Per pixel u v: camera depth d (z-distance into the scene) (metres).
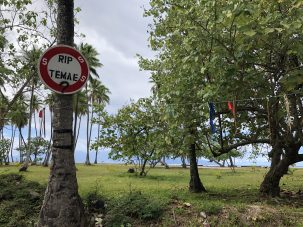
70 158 6.76
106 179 20.97
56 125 6.77
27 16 13.77
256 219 8.66
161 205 9.27
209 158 16.78
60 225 6.40
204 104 9.26
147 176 25.30
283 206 10.55
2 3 12.91
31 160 56.16
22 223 8.46
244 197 12.41
